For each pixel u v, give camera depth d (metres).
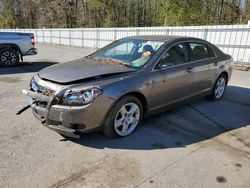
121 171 3.09
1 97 5.86
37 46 21.73
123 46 4.80
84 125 3.43
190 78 4.79
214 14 29.64
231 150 3.65
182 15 28.88
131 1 40.81
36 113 3.84
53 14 46.66
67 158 3.33
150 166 3.20
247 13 27.16
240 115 5.03
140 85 3.86
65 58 13.45
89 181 2.89
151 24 39.25
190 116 4.88
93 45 20.36
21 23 52.25
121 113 3.81
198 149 3.64
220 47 11.66
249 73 9.66
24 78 8.02
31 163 3.20
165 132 4.16
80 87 3.39
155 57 4.21
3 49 10.12
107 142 3.76
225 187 2.85
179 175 3.04
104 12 43.25
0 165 3.13
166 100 4.43
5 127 4.20
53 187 2.78
